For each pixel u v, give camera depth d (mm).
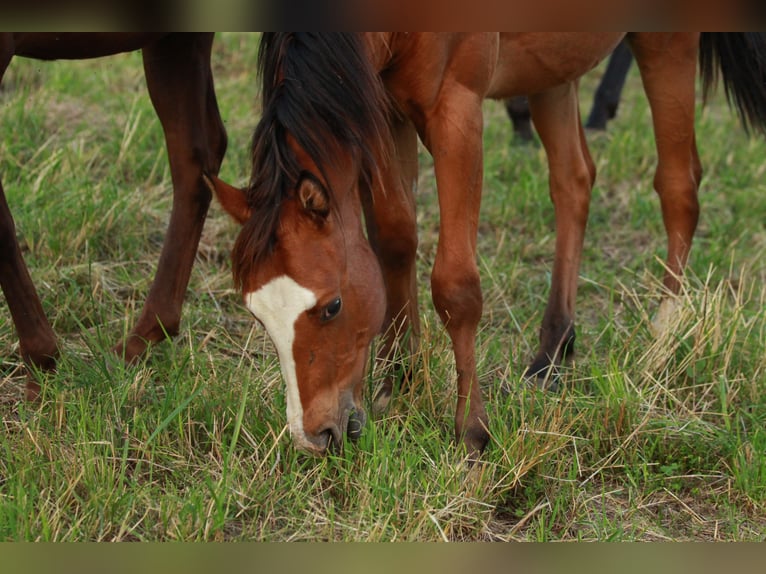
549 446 3564
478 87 3646
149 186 5695
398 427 3746
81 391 3729
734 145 7074
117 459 3492
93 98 6566
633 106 7828
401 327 4020
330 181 3148
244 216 3043
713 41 5094
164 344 4281
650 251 5664
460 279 3566
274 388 3852
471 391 3666
